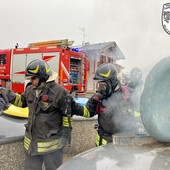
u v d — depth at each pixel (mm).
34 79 2523
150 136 1438
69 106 2516
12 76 14055
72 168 1315
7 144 2670
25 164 2674
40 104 2553
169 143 1379
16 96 2701
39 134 2559
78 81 13242
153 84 1272
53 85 2572
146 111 1282
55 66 12477
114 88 2410
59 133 2590
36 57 13078
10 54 14086
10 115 3314
